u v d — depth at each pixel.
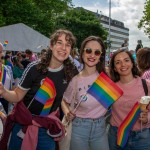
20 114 3.51
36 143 3.49
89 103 3.79
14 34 14.98
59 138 3.62
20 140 3.57
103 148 3.83
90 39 3.89
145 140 3.87
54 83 3.56
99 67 3.97
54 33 3.58
